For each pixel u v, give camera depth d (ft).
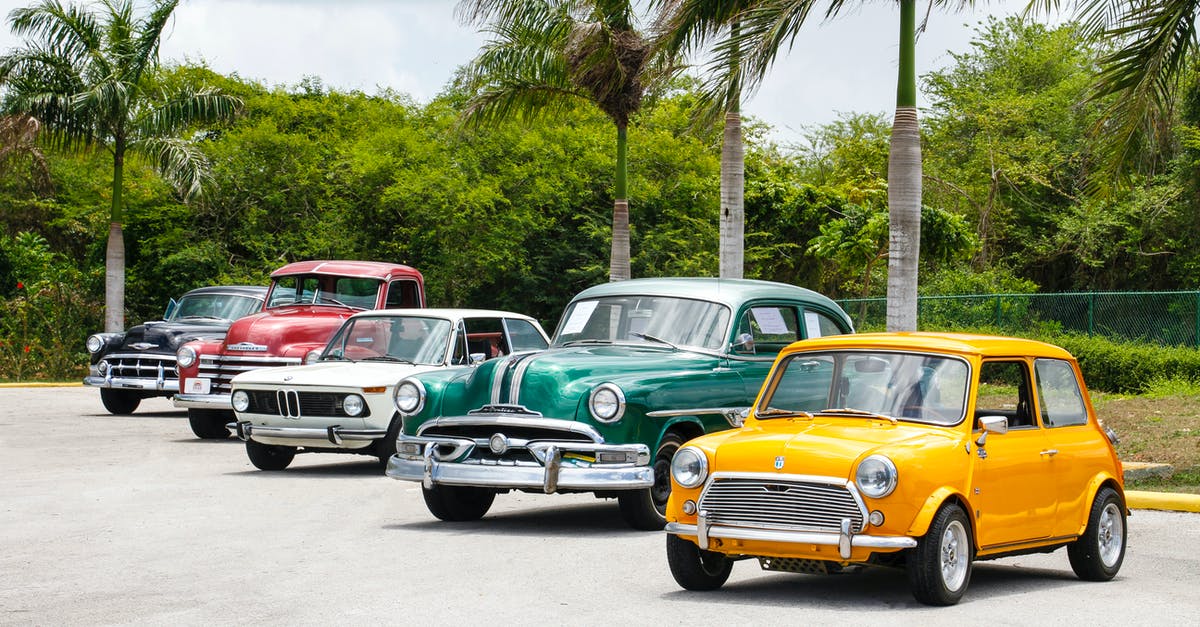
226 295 72.90
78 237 141.18
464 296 116.98
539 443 34.14
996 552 26.48
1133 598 26.66
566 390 34.63
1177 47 47.91
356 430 46.19
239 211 126.11
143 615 24.09
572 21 76.64
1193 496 40.42
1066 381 30.14
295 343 59.31
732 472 25.43
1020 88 164.25
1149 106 48.65
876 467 24.13
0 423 69.92
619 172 78.54
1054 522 28.04
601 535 34.96
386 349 50.29
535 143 113.19
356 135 131.85
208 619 23.72
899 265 49.70
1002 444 26.76
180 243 123.24
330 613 24.27
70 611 24.50
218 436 61.16
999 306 90.94
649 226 118.83
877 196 137.59
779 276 130.72
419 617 23.91
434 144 117.39
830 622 23.39
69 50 102.68
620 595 26.30
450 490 37.09
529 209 111.86
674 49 53.57
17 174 122.62
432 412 36.37
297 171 124.26
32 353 110.73
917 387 26.91
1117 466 30.45
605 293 40.81
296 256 123.65
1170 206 128.36
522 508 41.29
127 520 36.63
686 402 35.94
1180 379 76.54
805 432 25.89
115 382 67.67
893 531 24.13
